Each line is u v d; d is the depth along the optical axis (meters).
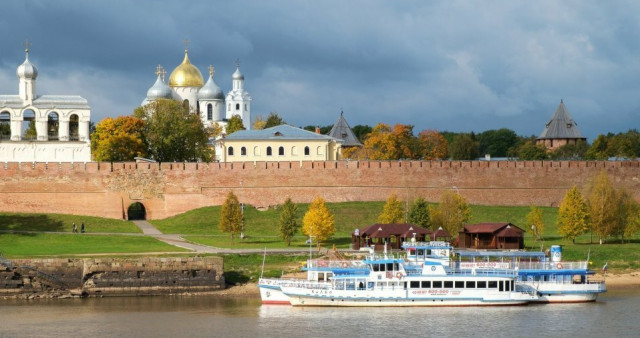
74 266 157.38
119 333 127.06
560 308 142.88
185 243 183.00
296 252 169.25
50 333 126.94
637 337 125.56
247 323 132.75
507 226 173.88
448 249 145.25
